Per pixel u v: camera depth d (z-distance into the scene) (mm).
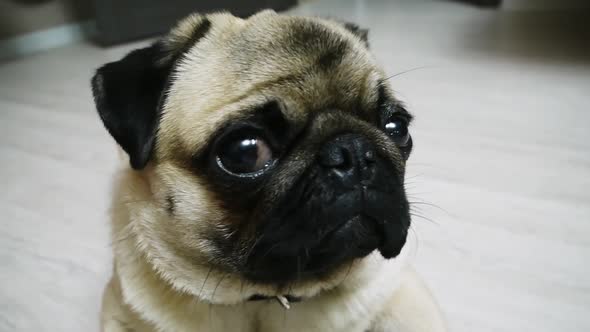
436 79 883
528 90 816
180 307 356
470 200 540
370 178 320
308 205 313
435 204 535
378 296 379
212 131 318
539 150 630
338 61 334
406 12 1378
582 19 1195
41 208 579
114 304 379
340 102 333
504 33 1131
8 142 760
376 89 345
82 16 1350
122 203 363
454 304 437
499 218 515
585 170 581
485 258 474
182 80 336
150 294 356
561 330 415
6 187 630
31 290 471
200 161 324
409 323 392
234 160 319
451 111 756
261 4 1341
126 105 337
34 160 697
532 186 559
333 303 366
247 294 348
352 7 1463
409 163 615
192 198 328
